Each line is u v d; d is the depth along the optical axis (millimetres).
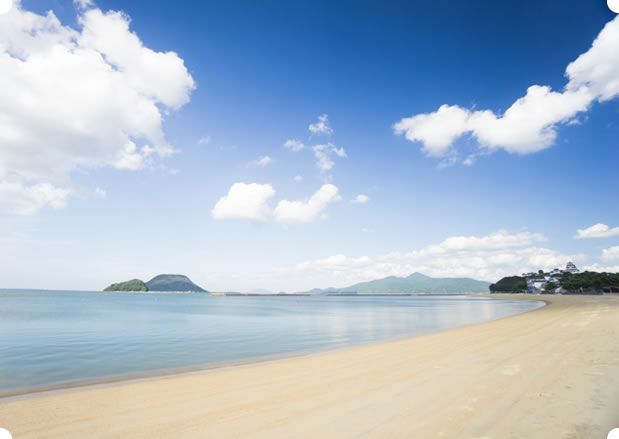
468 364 12992
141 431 7430
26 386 13094
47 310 69062
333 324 42938
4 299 129500
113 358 19234
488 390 9430
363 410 8312
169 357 19609
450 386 10008
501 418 7406
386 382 10898
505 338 19656
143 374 15086
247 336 30078
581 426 6848
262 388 10859
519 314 46844
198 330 35312
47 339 27312
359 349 19125
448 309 86062
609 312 34594
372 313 70625
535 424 7016
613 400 8219
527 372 11211
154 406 9172
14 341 26219
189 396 10094
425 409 8164
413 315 62000
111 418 8273
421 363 13688
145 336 29688
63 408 9070
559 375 10594
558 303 77625
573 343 16234
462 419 7445
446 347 17734
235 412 8531
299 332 33594
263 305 126250
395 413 8008
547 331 21562
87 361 18344
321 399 9375
